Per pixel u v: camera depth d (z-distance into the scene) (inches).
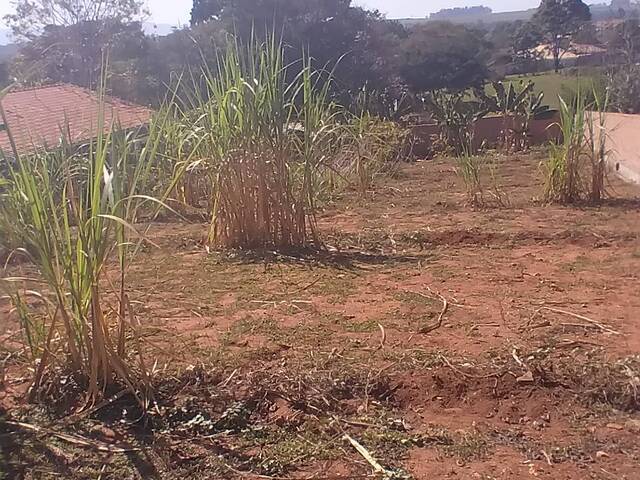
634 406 128.1
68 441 119.3
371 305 185.9
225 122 238.5
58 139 177.5
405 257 239.1
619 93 754.8
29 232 129.3
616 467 109.8
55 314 131.0
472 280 208.2
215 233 252.2
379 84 845.8
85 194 144.3
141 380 134.0
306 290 200.4
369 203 354.0
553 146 349.7
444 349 153.2
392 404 132.5
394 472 109.4
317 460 114.1
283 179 245.3
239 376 140.0
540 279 208.1
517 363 142.0
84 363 133.3
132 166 169.6
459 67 1073.5
